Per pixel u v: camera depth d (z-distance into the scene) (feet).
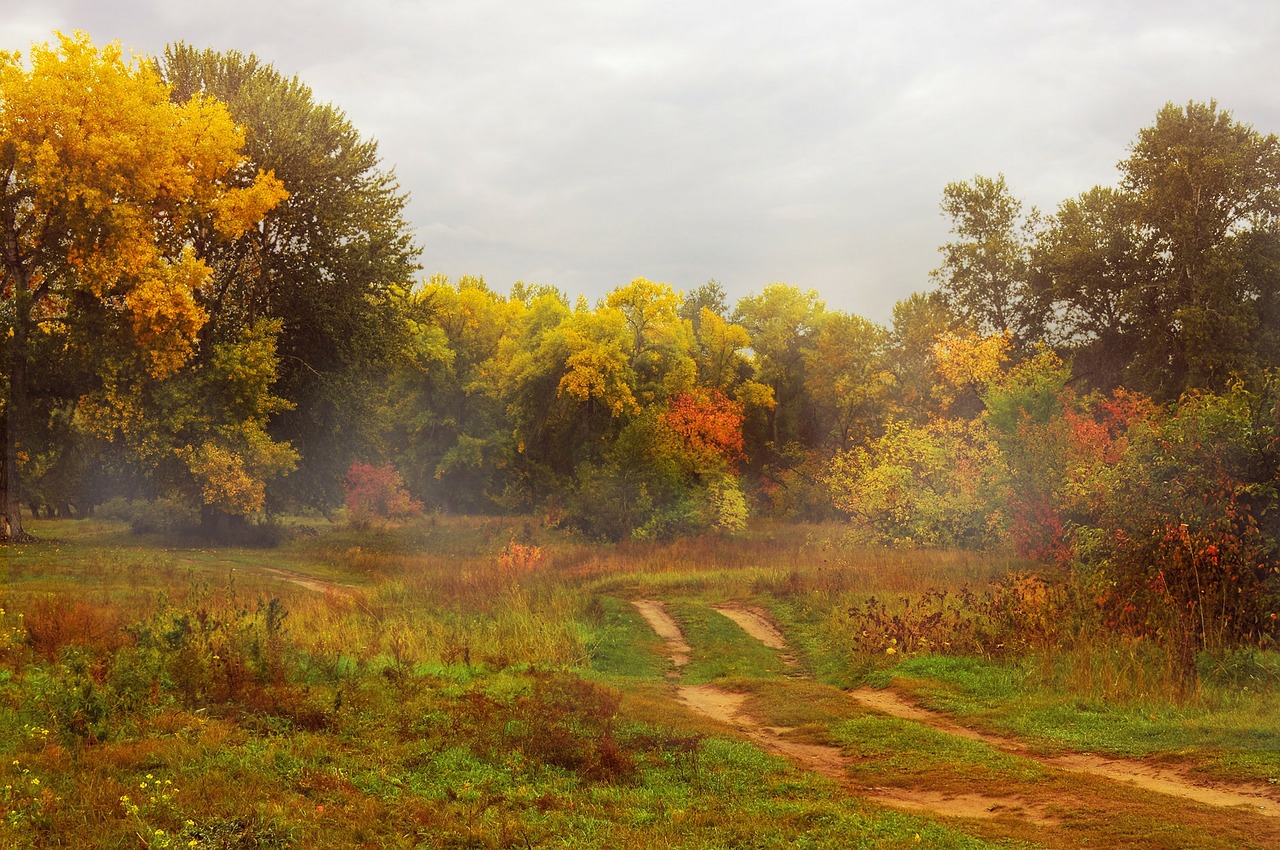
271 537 128.88
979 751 31.50
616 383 172.65
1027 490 92.27
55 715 28.09
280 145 123.95
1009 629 49.19
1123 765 30.09
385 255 135.44
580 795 25.82
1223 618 41.98
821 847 21.38
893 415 187.83
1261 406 48.62
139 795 23.11
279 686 35.83
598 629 61.98
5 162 96.07
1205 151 151.23
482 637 55.47
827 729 35.83
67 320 103.19
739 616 71.26
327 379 132.46
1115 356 167.22
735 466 191.31
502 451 197.06
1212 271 144.05
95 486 148.66
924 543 100.01
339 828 21.91
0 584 67.26
